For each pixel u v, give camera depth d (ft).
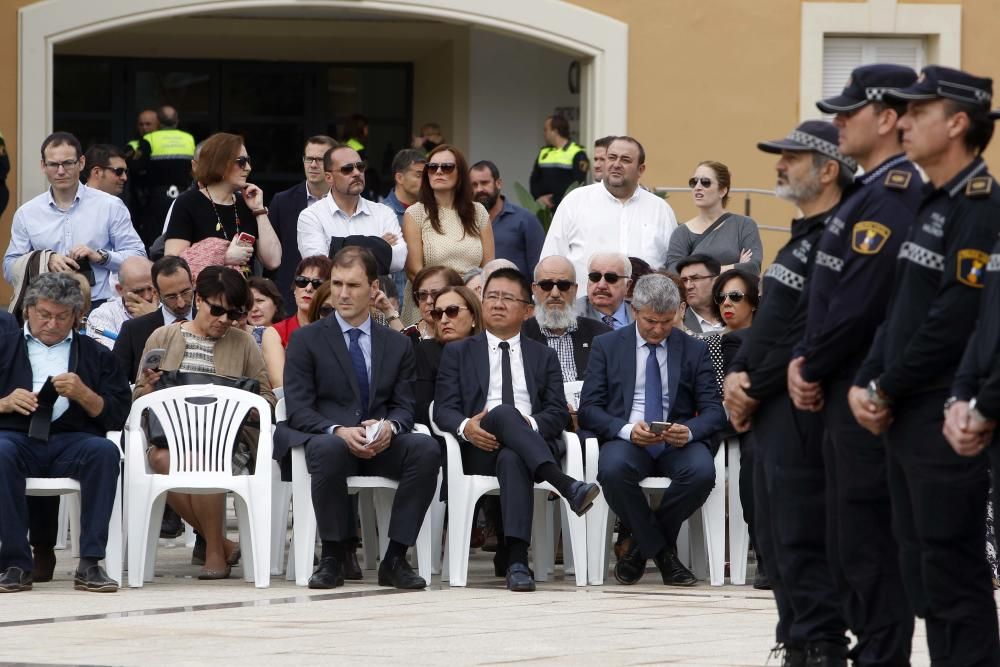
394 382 53.78
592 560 53.62
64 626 42.42
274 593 49.90
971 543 30.22
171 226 65.67
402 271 69.31
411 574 51.34
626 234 71.26
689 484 53.26
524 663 36.52
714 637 40.96
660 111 100.42
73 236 68.39
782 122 101.45
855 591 32.37
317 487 51.03
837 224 32.40
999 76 103.04
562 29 99.30
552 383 54.75
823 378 32.37
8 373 51.31
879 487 31.86
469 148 115.96
